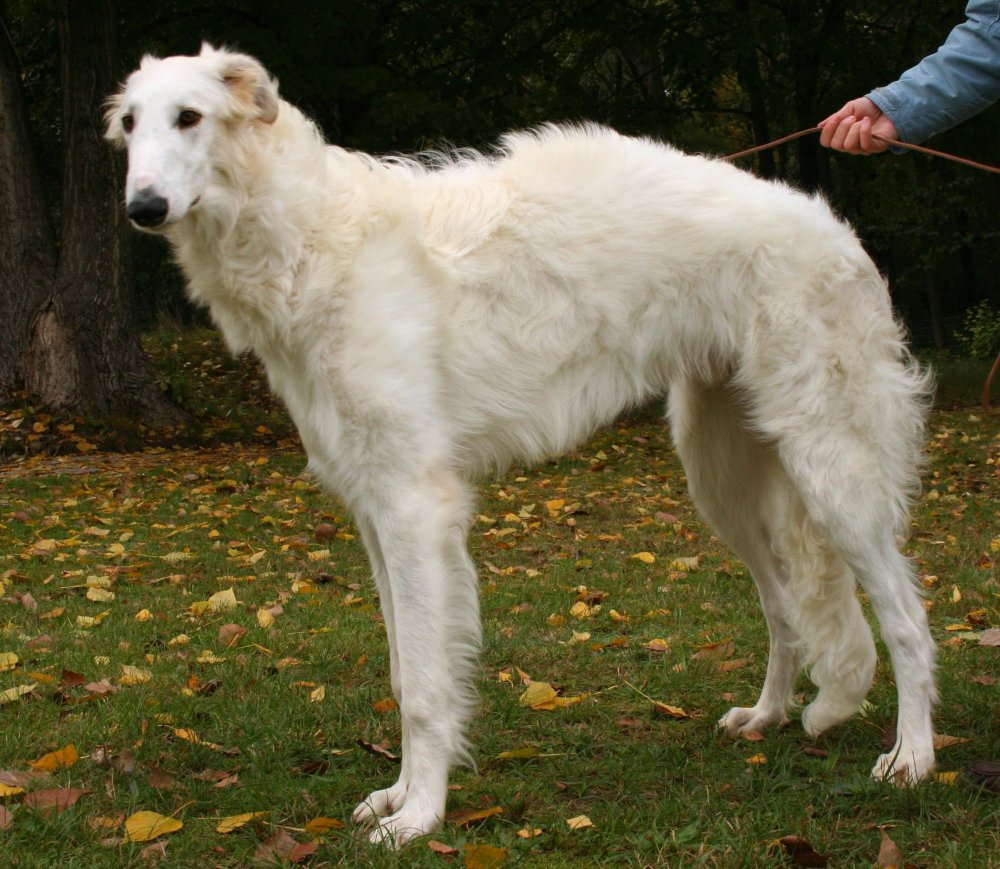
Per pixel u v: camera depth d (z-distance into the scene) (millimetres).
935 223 25562
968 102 3242
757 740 3572
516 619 5129
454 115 12609
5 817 2930
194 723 3809
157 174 2967
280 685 4148
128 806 3082
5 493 8844
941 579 5609
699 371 3488
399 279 3104
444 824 2973
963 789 3018
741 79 16062
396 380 3047
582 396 3363
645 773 3305
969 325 22984
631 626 4992
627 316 3332
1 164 11367
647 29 14930
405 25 14000
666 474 9508
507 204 3275
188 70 3090
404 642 3012
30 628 5070
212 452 11039
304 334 3082
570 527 7441
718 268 3342
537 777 3318
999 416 12773
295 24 12195
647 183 3367
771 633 3695
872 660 3445
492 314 3234
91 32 11164
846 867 2631
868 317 3340
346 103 13406
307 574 6188
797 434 3311
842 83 16734
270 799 3148
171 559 6512
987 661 4203
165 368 15383
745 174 3523
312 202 3086
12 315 11438
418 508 3039
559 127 3582
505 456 3352
